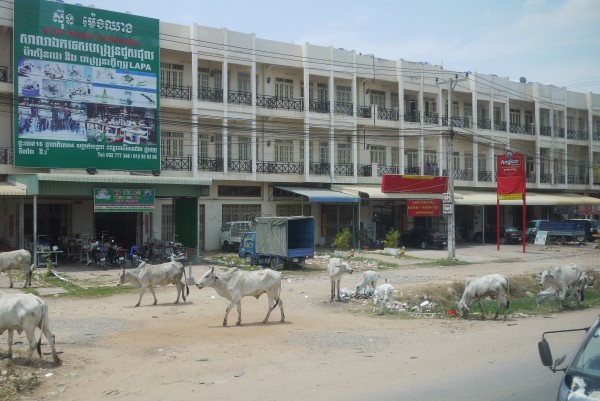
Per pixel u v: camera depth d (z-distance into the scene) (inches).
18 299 422.3
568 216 2278.5
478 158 2026.3
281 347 497.7
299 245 1153.4
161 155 1374.3
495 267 1224.8
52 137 1177.4
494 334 570.3
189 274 936.9
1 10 1140.5
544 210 2256.4
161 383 388.2
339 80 1686.8
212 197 1461.6
